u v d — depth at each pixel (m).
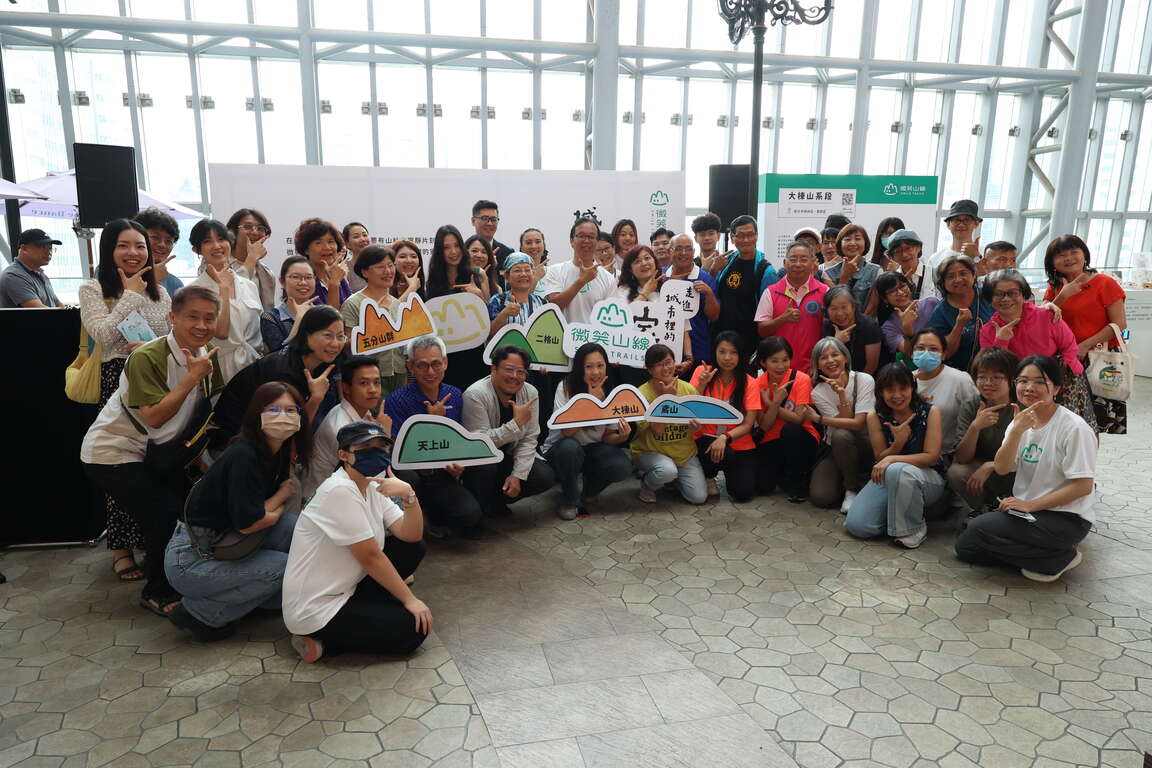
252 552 2.41
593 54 8.68
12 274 4.88
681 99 9.78
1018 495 2.97
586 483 3.76
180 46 8.20
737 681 2.21
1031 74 9.55
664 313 3.98
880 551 3.22
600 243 4.41
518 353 3.28
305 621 2.24
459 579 2.92
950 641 2.45
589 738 1.94
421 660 2.33
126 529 2.91
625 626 2.55
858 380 3.65
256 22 8.45
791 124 10.12
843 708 2.08
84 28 7.55
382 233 6.19
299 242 3.59
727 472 3.91
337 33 8.09
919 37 10.04
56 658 2.35
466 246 4.09
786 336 4.09
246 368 2.74
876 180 7.50
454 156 9.41
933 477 3.29
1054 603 2.72
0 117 5.75
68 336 3.06
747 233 4.23
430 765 1.84
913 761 1.86
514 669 2.28
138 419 2.56
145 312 2.83
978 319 3.73
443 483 3.25
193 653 2.39
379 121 9.09
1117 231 11.38
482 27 9.02
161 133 8.55
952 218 4.58
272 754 1.88
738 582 2.91
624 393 3.59
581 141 9.66
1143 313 7.75
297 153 8.98
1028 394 2.80
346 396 2.84
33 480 3.16
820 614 2.64
